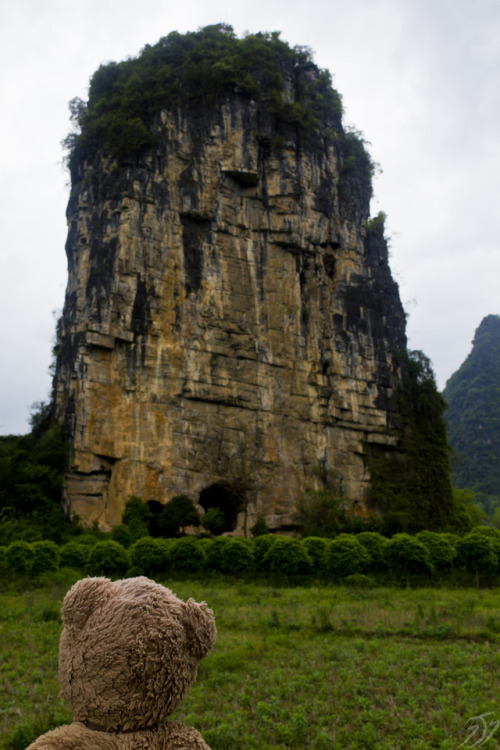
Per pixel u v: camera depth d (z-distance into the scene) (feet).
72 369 158.61
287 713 34.42
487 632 54.19
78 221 171.22
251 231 182.19
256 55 193.88
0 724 32.19
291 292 183.73
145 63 185.88
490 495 351.67
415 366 205.26
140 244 165.48
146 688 8.33
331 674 42.29
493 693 37.63
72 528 144.77
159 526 151.02
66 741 8.07
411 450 196.03
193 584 85.92
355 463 187.73
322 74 212.02
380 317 202.69
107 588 9.07
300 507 166.09
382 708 35.94
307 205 190.29
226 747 30.17
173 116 178.91
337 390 187.21
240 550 92.84
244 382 171.22
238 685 40.16
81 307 162.09
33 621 57.88
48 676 40.96
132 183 167.73
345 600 74.69
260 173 185.98
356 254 202.49
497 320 479.00
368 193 212.23
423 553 91.45
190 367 164.76
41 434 170.19
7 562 84.38
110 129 171.42
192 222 174.81
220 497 170.81
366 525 171.12
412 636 54.70
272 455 171.22
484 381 418.72
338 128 211.00
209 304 170.81
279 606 68.54
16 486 149.28
